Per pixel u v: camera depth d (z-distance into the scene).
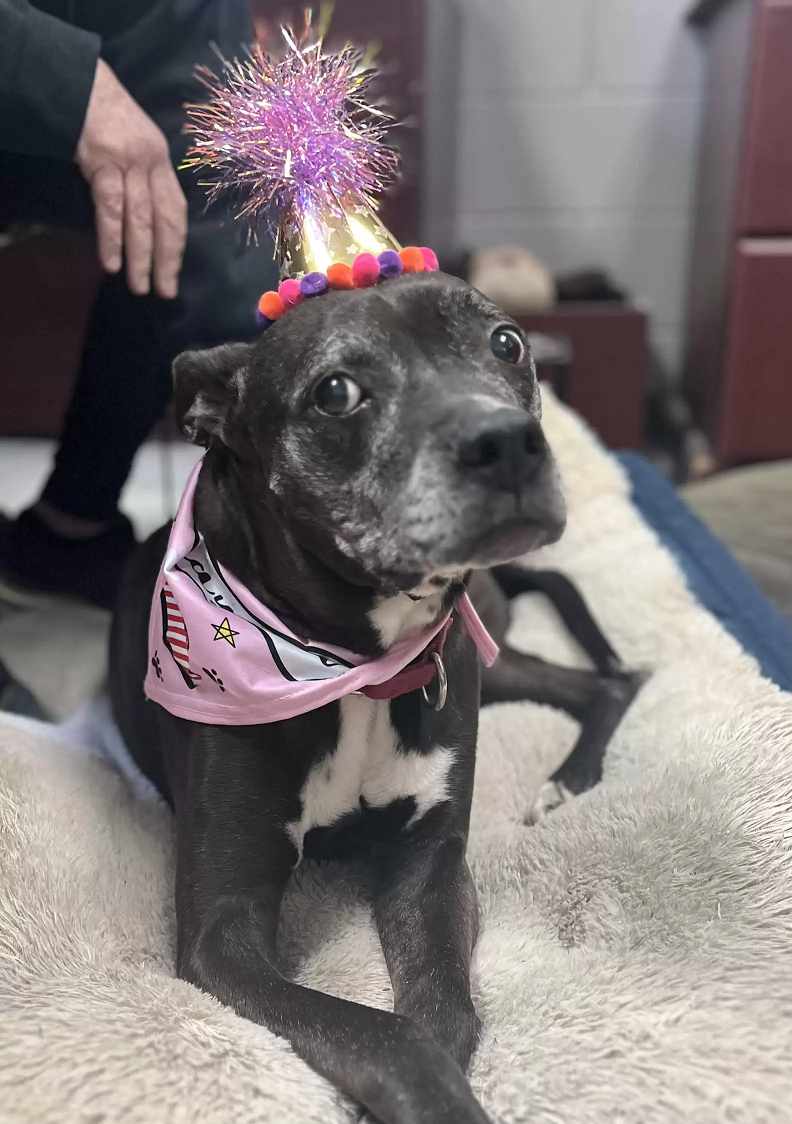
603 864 1.14
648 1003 0.92
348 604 1.04
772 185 2.67
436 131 2.93
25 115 1.36
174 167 1.63
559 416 2.07
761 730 1.25
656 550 1.81
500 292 2.98
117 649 1.41
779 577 1.99
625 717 1.49
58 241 2.65
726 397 2.86
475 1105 0.80
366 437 0.95
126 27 1.56
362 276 1.04
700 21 3.14
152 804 1.32
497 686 1.59
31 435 3.11
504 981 1.02
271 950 1.00
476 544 0.87
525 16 3.24
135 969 0.99
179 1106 0.78
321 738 1.06
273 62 1.21
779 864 1.06
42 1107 0.77
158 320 1.77
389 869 1.14
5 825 1.07
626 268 3.50
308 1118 0.80
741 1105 0.80
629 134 3.35
